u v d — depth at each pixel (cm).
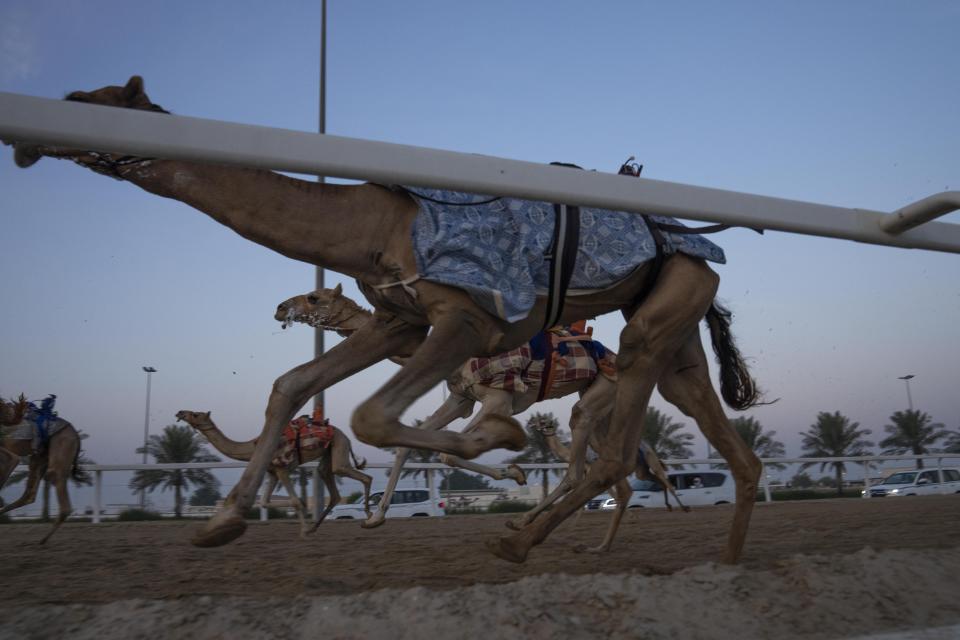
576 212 419
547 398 747
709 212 301
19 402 802
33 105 208
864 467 2136
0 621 276
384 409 352
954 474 2150
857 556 384
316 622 277
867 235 339
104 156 357
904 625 309
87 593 387
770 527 792
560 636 276
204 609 285
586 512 1375
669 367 482
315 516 1343
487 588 311
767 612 315
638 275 440
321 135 241
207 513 1443
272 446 380
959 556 403
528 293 384
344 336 849
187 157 225
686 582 334
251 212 369
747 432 2877
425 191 391
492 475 907
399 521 1254
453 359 374
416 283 379
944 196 314
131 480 1403
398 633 272
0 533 953
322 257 382
